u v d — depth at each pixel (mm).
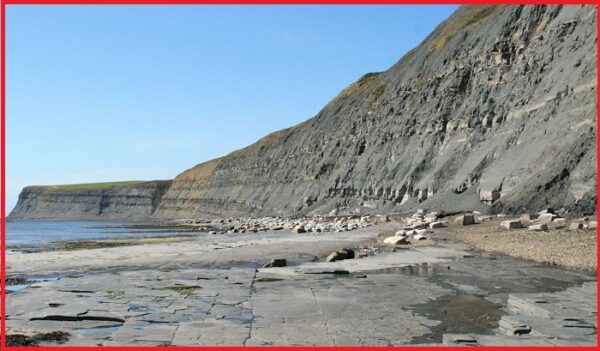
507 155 48531
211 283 17391
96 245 42688
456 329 10867
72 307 13398
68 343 10086
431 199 56031
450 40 81938
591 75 40031
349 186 83062
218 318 12109
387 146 79875
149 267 22781
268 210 114750
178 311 12891
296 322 11672
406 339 10203
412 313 12461
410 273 19078
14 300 14438
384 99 91750
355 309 12992
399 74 96062
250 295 15047
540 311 11484
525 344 9289
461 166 58188
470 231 33469
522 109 50750
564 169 37281
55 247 41969
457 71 69000
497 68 61094
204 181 175250
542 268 19031
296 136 130500
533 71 53250
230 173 156500
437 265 21031
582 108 39312
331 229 49656
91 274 20609
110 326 11523
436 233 34531
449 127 64875
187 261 25047
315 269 20516
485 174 50344
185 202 180000
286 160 123812
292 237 42312
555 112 43969
